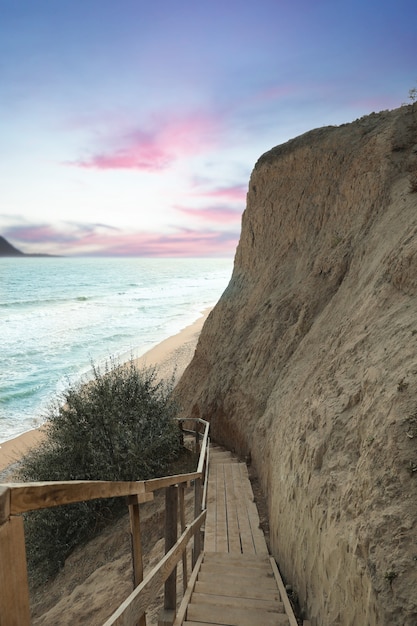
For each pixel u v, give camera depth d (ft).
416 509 8.66
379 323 16.83
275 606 14.23
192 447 39.63
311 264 39.96
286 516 17.35
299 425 18.95
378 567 8.48
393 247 21.24
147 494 9.03
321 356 23.41
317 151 46.91
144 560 22.15
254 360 40.81
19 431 64.03
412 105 36.60
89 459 31.12
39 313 181.68
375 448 10.73
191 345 115.14
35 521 27.66
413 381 10.92
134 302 218.38
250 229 56.90
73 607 20.34
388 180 32.19
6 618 3.34
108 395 33.12
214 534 22.47
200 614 13.41
